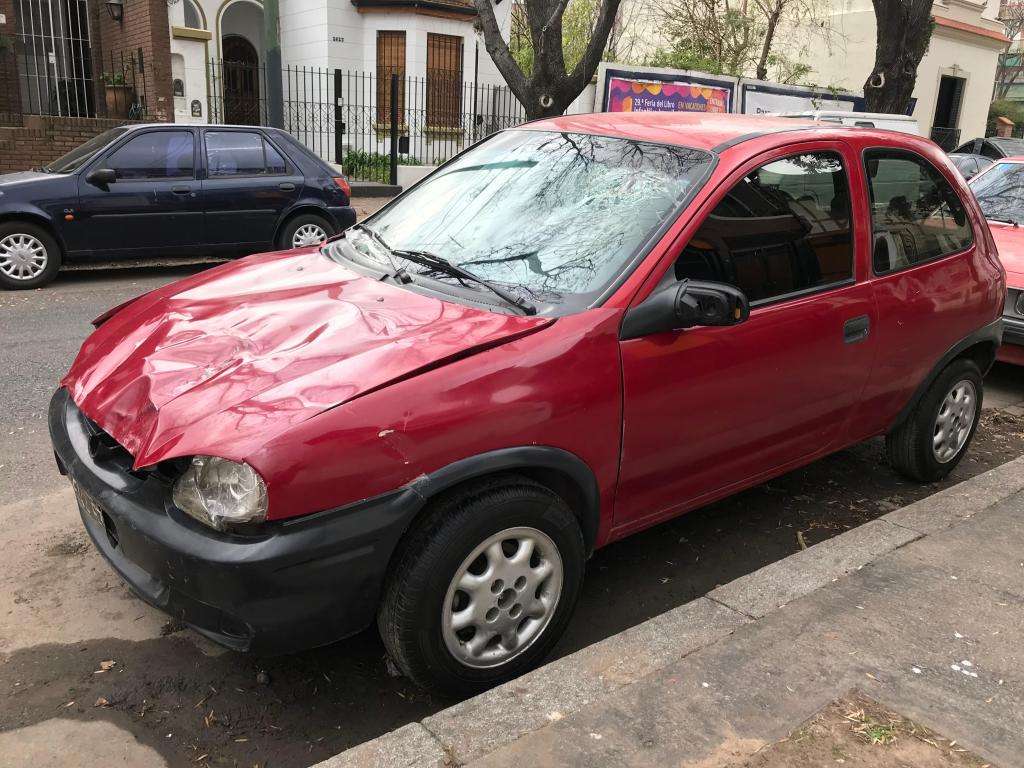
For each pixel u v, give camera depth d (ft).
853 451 17.17
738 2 79.41
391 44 67.05
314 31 66.69
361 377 8.39
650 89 55.47
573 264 10.28
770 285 11.24
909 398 14.07
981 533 12.14
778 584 10.57
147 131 29.58
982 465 16.90
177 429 8.14
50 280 28.89
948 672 8.96
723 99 59.31
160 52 48.88
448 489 8.64
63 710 8.98
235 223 30.86
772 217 11.32
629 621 11.12
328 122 67.97
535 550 9.33
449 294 10.23
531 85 35.32
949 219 14.42
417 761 7.59
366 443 8.00
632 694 8.45
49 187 27.81
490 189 12.13
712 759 7.61
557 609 9.61
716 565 12.56
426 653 8.64
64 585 11.24
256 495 7.65
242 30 68.95
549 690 8.51
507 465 8.72
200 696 9.30
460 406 8.48
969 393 15.31
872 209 12.79
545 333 9.27
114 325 11.09
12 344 21.81
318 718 9.06
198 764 8.36
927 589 10.58
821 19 80.33
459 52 68.39
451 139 69.36
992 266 15.07
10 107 49.44
